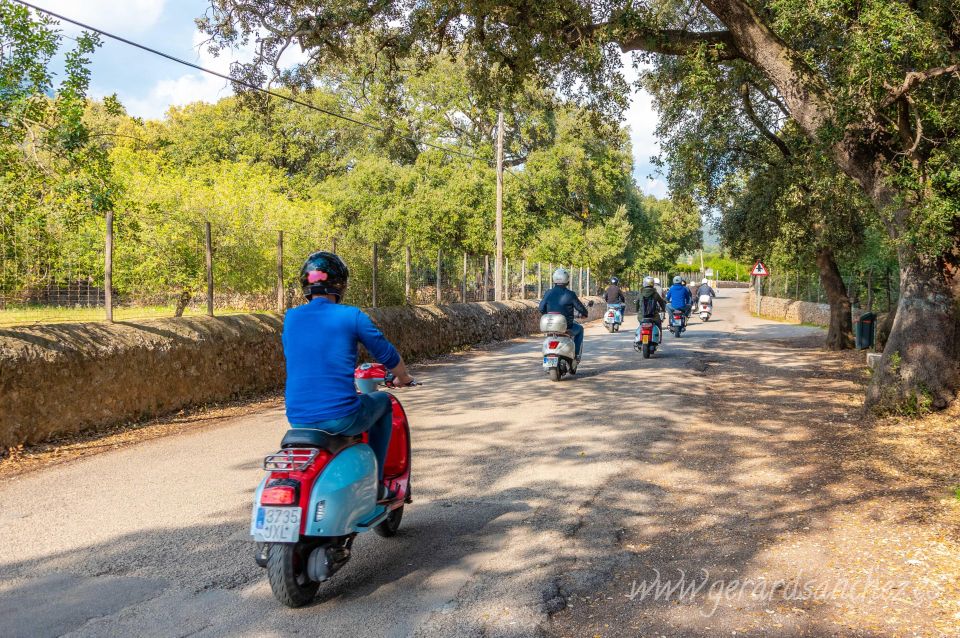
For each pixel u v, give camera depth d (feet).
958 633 11.85
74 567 14.96
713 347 65.00
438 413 32.40
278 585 12.47
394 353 14.42
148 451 25.59
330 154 159.63
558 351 41.86
